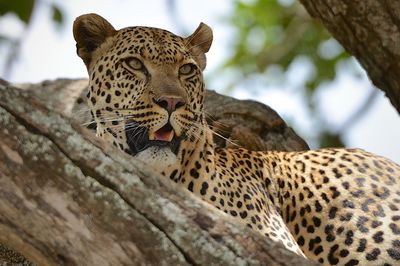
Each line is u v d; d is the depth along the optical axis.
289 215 12.32
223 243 6.73
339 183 12.36
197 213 6.80
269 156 12.71
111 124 10.56
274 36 18.98
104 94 10.70
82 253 6.84
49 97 14.90
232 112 14.57
